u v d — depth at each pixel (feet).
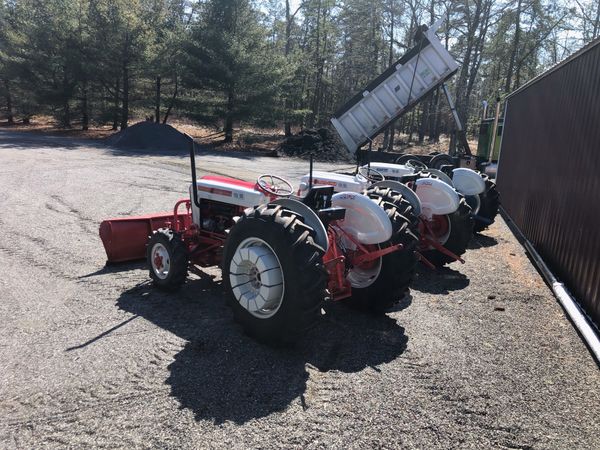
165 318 14.06
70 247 21.39
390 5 106.73
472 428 9.35
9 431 8.79
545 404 10.34
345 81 134.92
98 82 100.17
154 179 42.88
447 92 47.11
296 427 9.09
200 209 16.87
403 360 12.10
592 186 16.67
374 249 14.85
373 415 9.60
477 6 91.25
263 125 89.56
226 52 81.00
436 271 20.68
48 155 58.39
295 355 12.08
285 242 11.39
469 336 13.82
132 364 11.23
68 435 8.68
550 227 21.61
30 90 102.83
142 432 8.78
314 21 132.77
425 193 20.40
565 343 13.57
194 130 112.37
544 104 25.70
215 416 9.32
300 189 19.72
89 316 14.06
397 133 140.36
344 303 15.98
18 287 16.34
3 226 24.71
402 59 45.93
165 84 98.53
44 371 10.84
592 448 8.91
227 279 12.92
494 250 25.03
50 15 96.99
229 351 12.07
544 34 109.40
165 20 104.32
